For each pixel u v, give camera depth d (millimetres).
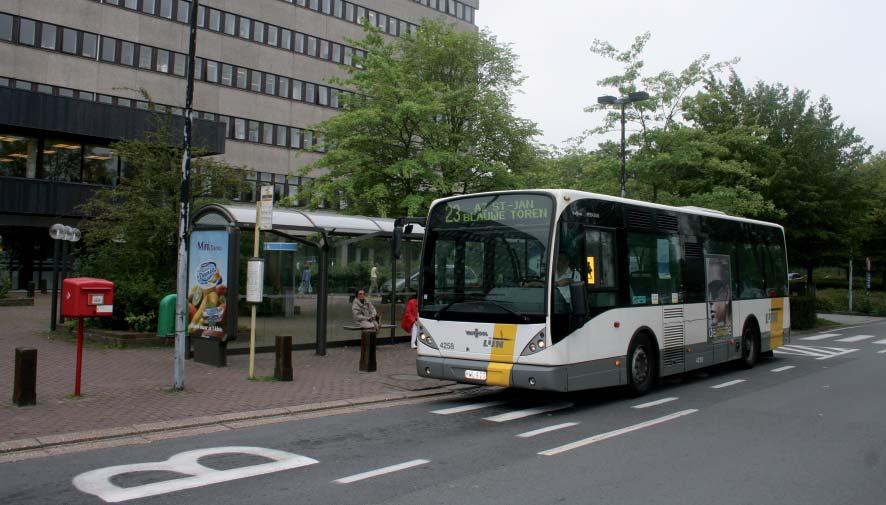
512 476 6180
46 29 36094
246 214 12852
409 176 18984
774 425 8602
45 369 11750
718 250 13484
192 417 8484
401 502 5383
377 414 9234
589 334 9648
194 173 17484
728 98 26391
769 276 15688
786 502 5488
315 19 47906
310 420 8750
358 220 16094
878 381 12656
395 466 6484
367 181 20719
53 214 31375
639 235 11031
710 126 25422
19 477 5996
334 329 16234
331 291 16203
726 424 8656
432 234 10516
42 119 30359
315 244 14445
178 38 41219
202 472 6215
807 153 25812
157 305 15703
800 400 10539
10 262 30938
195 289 13031
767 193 25141
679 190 23141
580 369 9430
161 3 40469
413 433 8023
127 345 14625
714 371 14164
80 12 37250
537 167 22531
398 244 10688
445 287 10203
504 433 8062
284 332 14984
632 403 10219
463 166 20438
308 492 5629
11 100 29609
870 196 27859
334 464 6551
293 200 22047
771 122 26281
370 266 16938
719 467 6559
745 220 14781
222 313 12477
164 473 6168
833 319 32250
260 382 11078
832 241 26672
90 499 5391
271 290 14836
